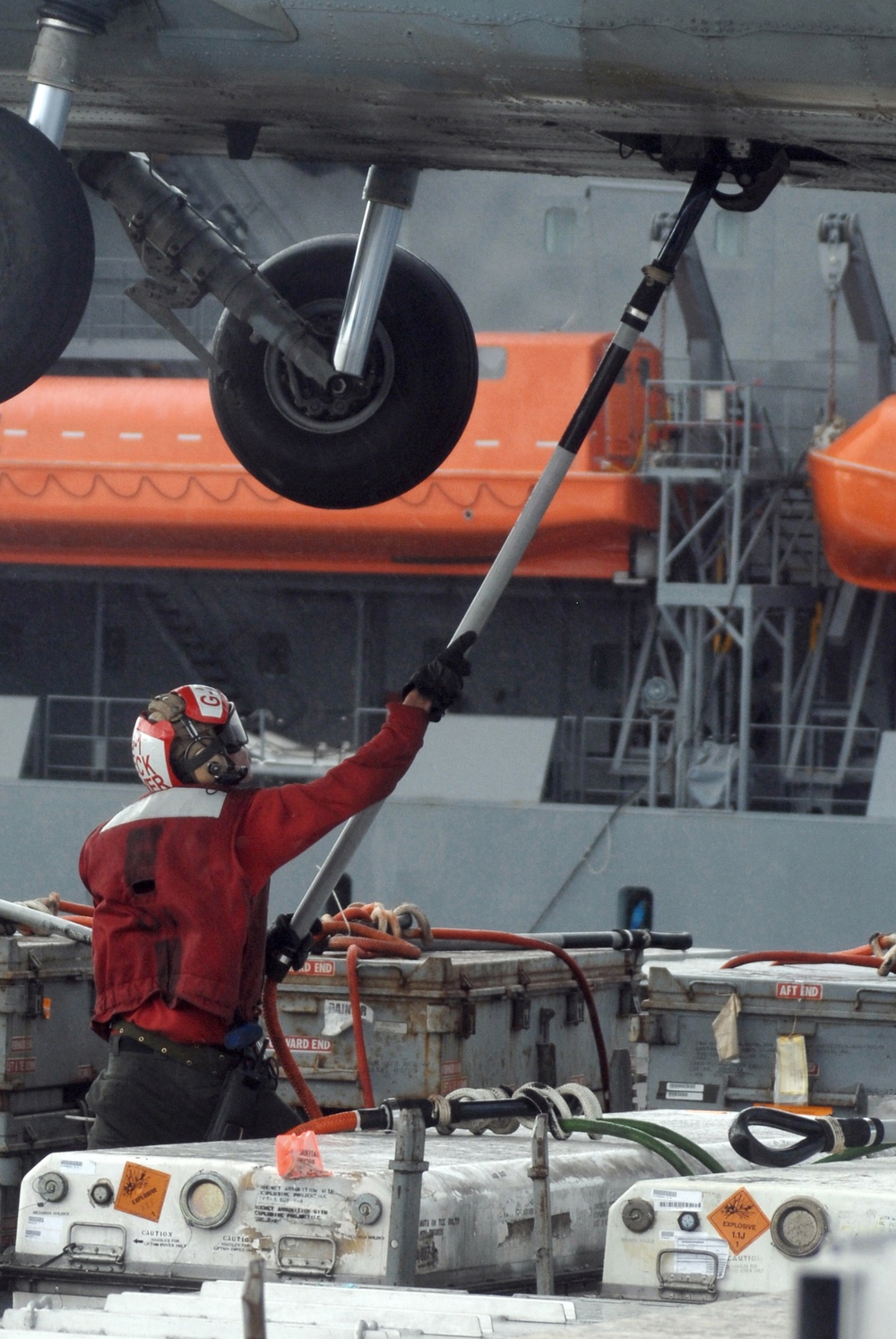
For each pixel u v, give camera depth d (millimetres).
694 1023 18969
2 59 16500
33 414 71062
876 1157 11328
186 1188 10492
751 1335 6656
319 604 74938
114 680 77500
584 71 15680
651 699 64062
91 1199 10750
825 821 57812
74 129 18219
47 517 70625
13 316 15562
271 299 19094
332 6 15758
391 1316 8086
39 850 64500
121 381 71188
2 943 18922
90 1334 8000
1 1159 18812
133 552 71625
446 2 15547
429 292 20344
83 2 15758
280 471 20422
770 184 17109
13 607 77938
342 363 18266
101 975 15758
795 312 69500
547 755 61500
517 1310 8398
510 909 59688
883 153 17125
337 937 18672
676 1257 9383
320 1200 10227
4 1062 18859
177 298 19516
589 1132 11898
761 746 72750
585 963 20750
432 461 20469
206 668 76062
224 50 16125
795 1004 18578
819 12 14844
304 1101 16016
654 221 65062
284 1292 8703
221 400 20562
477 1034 18562
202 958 15422
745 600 63375
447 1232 10328
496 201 69875
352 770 15664
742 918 58094
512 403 65750
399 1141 9828
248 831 15695
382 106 16734
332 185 69750
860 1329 4152
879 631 70938
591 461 64938
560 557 66688
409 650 73625
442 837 60281
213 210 66812
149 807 15922
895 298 69750
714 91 15617
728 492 63938
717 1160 12000
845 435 62469
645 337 71188
